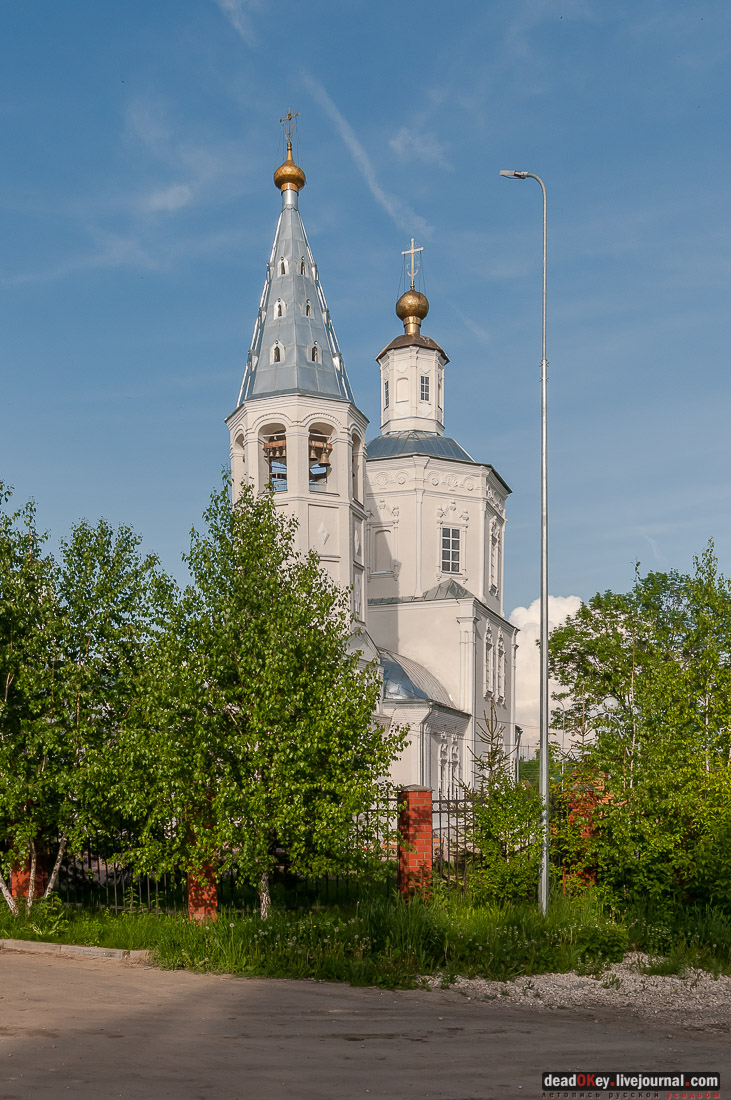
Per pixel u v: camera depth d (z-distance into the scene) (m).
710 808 17.92
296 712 17.33
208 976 14.11
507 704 52.09
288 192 40.06
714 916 17.14
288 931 15.29
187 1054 9.27
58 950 16.20
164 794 16.98
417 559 48.59
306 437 36.81
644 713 19.38
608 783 18.64
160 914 17.92
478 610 47.50
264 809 16.27
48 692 19.31
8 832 18.69
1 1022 10.48
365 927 15.38
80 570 19.72
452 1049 9.93
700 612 20.55
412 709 39.81
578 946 15.63
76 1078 8.24
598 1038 10.78
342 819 16.48
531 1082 8.66
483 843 18.27
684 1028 11.70
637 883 18.05
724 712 18.97
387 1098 7.96
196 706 16.97
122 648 19.42
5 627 19.33
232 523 18.66
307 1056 9.40
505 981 14.06
